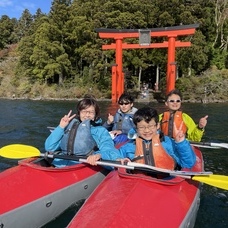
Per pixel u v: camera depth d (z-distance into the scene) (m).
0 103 19.44
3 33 47.19
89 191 3.19
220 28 26.59
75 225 1.97
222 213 3.18
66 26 26.80
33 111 13.66
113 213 1.98
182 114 4.21
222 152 5.74
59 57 25.78
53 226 2.71
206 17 26.16
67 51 27.88
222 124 9.70
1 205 2.30
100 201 2.20
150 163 2.79
